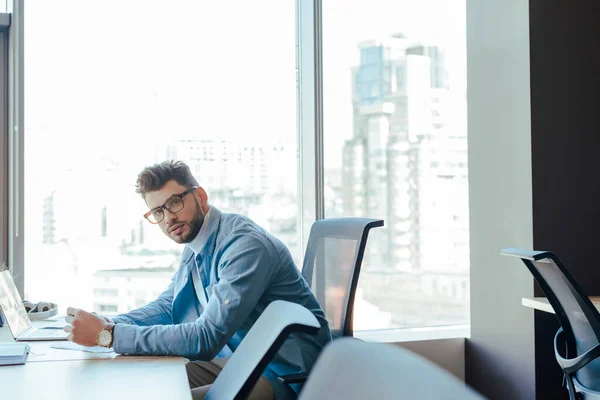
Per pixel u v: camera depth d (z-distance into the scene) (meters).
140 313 2.26
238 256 1.91
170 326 1.78
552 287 2.30
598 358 2.12
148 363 1.63
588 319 2.08
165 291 2.39
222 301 1.84
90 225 3.18
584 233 3.11
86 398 1.29
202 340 1.77
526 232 3.08
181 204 2.04
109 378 1.47
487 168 3.36
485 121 3.37
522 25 3.09
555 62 3.09
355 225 2.31
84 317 1.74
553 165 3.07
